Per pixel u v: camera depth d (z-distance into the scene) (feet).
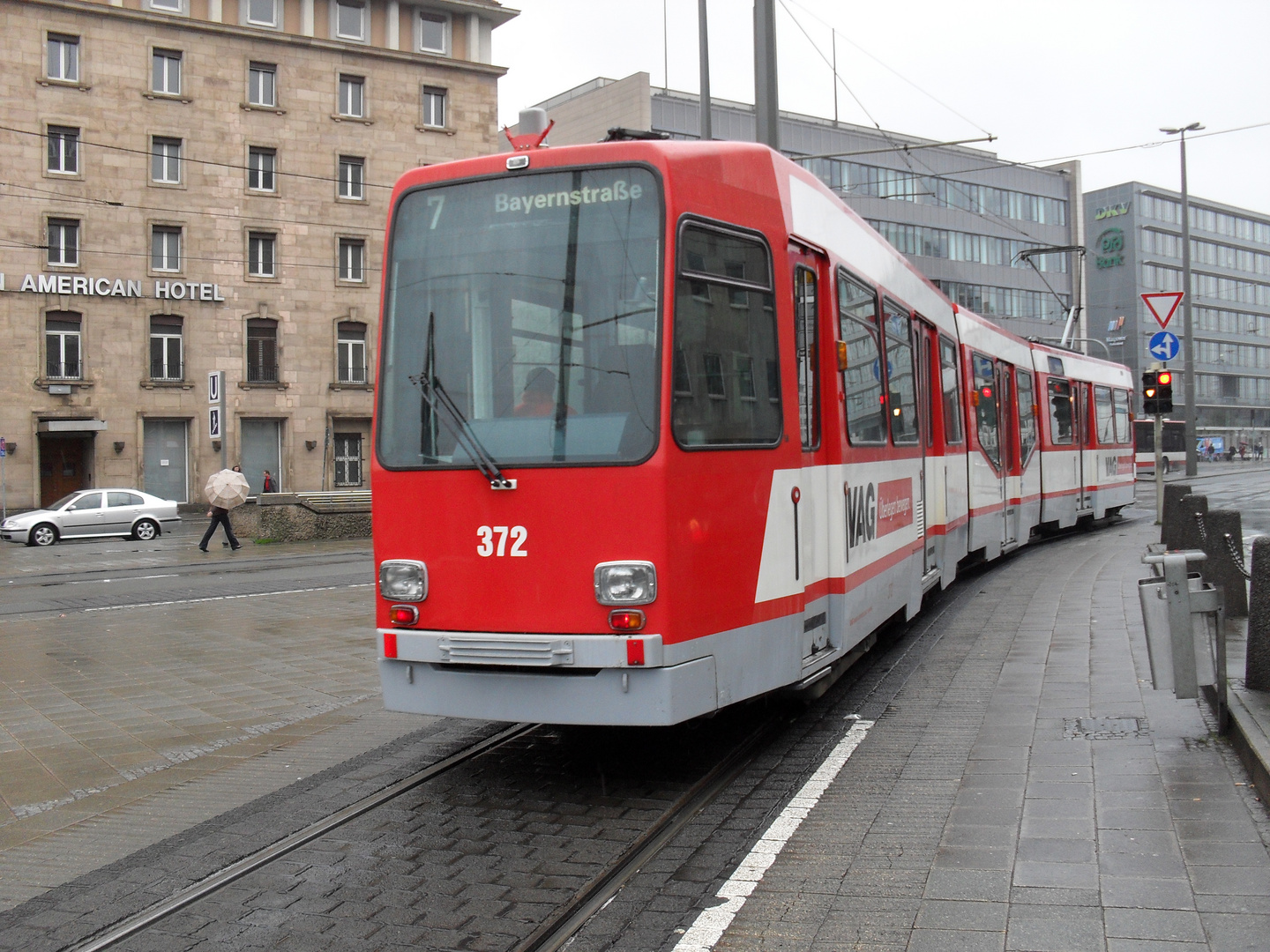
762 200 22.29
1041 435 65.26
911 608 33.04
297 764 23.47
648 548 18.90
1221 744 21.63
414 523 20.45
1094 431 79.15
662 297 19.43
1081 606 40.91
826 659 23.99
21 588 61.57
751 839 17.80
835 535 24.72
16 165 127.24
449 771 22.35
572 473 19.27
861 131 220.02
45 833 19.53
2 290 126.62
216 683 32.86
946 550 40.16
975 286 239.71
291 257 142.31
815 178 25.76
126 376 133.18
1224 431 312.29
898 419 31.55
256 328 141.28
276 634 41.96
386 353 21.21
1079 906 14.49
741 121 200.64
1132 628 35.45
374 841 18.25
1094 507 78.74
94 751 25.35
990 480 50.70
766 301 21.98
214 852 17.97
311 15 143.95
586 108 196.65
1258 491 123.24
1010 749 22.24
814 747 23.32
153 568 71.97
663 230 19.63
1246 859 15.85
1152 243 313.73
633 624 18.79
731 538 20.43
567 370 19.76
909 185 227.40
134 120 133.18
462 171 21.18
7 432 127.44
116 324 132.67
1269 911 14.07
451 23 152.87
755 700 27.40
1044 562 57.21
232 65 138.51
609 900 15.49
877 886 15.53
